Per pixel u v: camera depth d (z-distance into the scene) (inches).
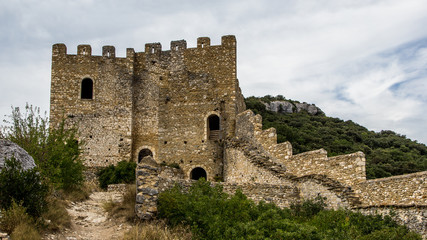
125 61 1833.2
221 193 919.0
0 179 762.2
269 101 3221.0
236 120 1640.0
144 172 890.1
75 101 1784.0
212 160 1716.3
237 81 1841.8
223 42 1813.5
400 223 894.4
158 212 856.3
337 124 2918.3
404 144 2470.5
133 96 1827.0
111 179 1606.8
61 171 1128.8
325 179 1069.8
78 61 1814.7
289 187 1098.1
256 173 1294.3
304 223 896.9
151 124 1803.6
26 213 737.0
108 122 1775.3
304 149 2066.9
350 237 822.5
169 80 1829.5
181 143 1763.0
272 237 789.9
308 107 3358.8
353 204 989.8
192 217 829.2
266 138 1349.7
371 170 1814.7
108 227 855.7
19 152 860.6
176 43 1857.8
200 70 1811.0
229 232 787.4
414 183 900.0
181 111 1790.1
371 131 2866.6
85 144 1748.3
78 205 1029.8
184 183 943.0
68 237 776.9
